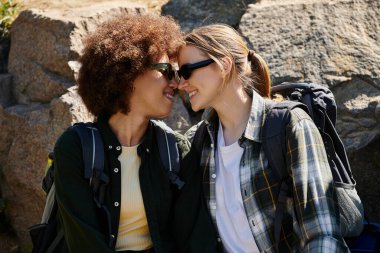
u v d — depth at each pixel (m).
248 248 2.80
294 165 2.63
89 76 2.89
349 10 4.49
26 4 5.46
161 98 2.89
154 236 2.88
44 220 3.03
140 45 2.83
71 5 5.20
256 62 2.97
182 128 4.28
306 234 2.57
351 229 2.92
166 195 2.92
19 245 4.57
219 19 4.88
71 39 4.52
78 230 2.77
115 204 2.85
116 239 2.85
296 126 2.68
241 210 2.79
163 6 5.07
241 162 2.78
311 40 4.35
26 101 4.67
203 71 2.81
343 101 4.05
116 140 2.89
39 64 4.65
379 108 3.89
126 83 2.83
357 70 4.13
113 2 5.14
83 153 2.81
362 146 3.88
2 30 5.20
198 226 2.89
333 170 2.88
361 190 3.97
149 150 2.93
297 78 4.17
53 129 4.23
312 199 2.57
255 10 4.62
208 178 2.90
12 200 4.57
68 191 2.79
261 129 2.77
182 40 2.89
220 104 2.87
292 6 4.57
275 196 2.72
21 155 4.42
